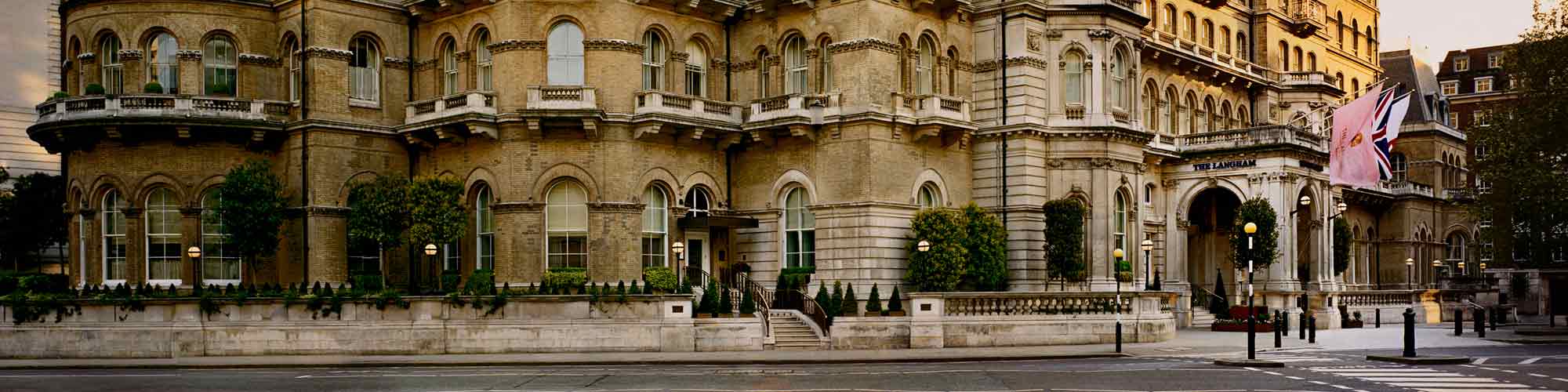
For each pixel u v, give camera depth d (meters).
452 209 48.78
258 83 51.94
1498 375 32.56
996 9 53.84
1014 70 53.47
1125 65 56.44
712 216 50.44
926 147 52.03
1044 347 44.34
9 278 54.44
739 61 53.25
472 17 50.69
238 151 51.66
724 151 52.88
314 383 31.72
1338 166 59.25
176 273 51.12
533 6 49.03
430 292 47.19
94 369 37.19
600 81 48.94
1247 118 71.88
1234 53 70.94
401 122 52.66
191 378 33.66
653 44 51.03
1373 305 68.69
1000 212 53.47
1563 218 53.44
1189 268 67.25
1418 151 92.69
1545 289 93.12
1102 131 54.03
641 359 38.56
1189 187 64.06
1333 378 31.72
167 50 51.72
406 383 31.58
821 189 50.28
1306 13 75.06
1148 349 43.47
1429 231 90.81
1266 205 60.78
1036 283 53.28
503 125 48.84
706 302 43.84
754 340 43.22
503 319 42.41
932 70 52.75
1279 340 43.56
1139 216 56.59
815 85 50.94
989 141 54.03
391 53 52.47
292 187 51.34
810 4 50.69
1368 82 85.06
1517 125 54.47
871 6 49.44
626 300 42.53
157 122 49.75
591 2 49.06
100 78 52.19
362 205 49.34
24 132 72.56
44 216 65.50
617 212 48.81
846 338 44.06
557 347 42.25
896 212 50.09
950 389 29.34
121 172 51.06
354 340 42.09
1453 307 75.44
